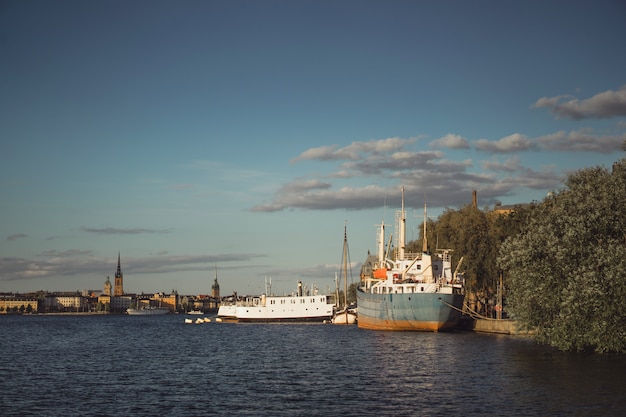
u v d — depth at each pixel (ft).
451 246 477.36
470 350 309.22
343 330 550.36
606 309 234.58
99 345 456.45
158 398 204.44
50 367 297.74
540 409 170.19
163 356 352.28
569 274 246.27
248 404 191.72
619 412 164.86
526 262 263.49
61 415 179.11
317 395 203.31
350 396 199.72
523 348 310.24
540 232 262.47
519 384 205.77
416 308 419.95
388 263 516.73
